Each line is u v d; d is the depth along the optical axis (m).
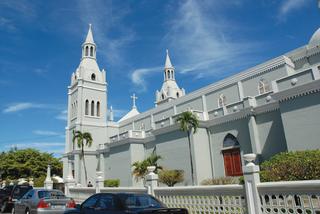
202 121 27.22
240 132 24.62
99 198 8.86
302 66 26.91
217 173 26.19
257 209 8.73
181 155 27.80
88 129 49.88
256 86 29.41
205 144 27.12
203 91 35.97
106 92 54.47
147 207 7.87
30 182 42.81
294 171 11.97
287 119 19.38
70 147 50.94
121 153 37.62
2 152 57.12
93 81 53.03
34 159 54.09
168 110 41.72
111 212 7.96
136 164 29.75
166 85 63.38
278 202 8.35
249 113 23.72
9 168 50.97
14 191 19.11
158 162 30.56
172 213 7.40
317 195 7.42
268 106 22.66
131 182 34.38
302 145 18.25
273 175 12.60
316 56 25.89
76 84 52.81
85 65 53.62
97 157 48.06
